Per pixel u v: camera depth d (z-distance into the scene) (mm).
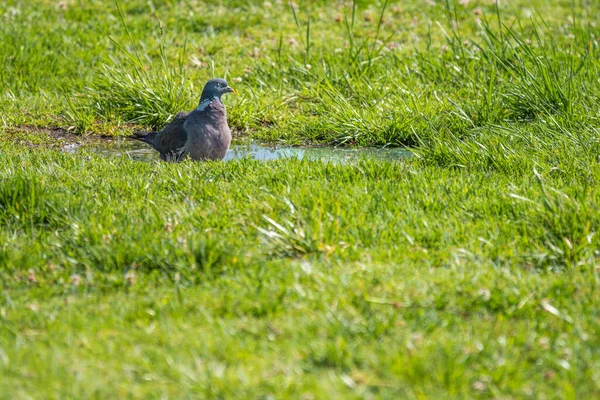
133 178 12203
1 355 7383
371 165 12586
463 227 10133
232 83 18766
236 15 23516
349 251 9547
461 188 11539
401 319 7988
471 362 7242
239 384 6875
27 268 9320
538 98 15680
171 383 6977
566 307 8258
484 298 8336
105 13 23531
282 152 15578
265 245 9688
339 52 20453
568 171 12250
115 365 7258
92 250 9414
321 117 16797
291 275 8844
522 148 13445
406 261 9297
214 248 9289
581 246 9406
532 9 24312
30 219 10523
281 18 23562
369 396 6750
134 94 17453
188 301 8430
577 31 20156
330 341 7598
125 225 10141
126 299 8617
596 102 15141
